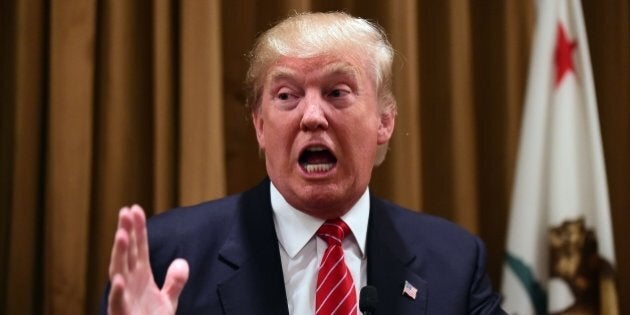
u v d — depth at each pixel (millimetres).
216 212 2887
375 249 2785
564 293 4121
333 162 2646
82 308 3988
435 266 2850
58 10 4027
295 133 2615
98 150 4199
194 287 2637
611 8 4852
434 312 2701
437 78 4703
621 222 4828
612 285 4098
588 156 4258
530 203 4223
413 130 4379
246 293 2598
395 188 4395
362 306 2436
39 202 4156
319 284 2619
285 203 2793
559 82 4285
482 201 4820
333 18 2707
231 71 4449
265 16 4488
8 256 4125
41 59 4129
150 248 2744
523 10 4719
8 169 4168
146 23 4312
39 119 4121
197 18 4148
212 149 4105
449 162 4625
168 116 4176
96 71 4203
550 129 4293
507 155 4680
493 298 2910
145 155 4289
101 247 4164
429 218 3092
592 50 4879
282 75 2619
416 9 4527
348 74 2609
